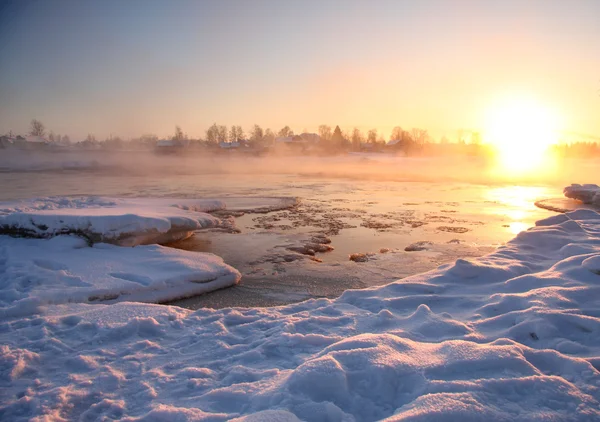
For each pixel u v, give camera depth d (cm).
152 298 824
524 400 320
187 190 3155
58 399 382
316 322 563
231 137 11144
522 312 521
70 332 553
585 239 911
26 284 795
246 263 1135
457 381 338
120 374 431
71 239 1070
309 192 3070
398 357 381
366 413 325
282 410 312
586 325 474
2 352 473
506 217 1902
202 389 398
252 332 550
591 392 332
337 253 1262
